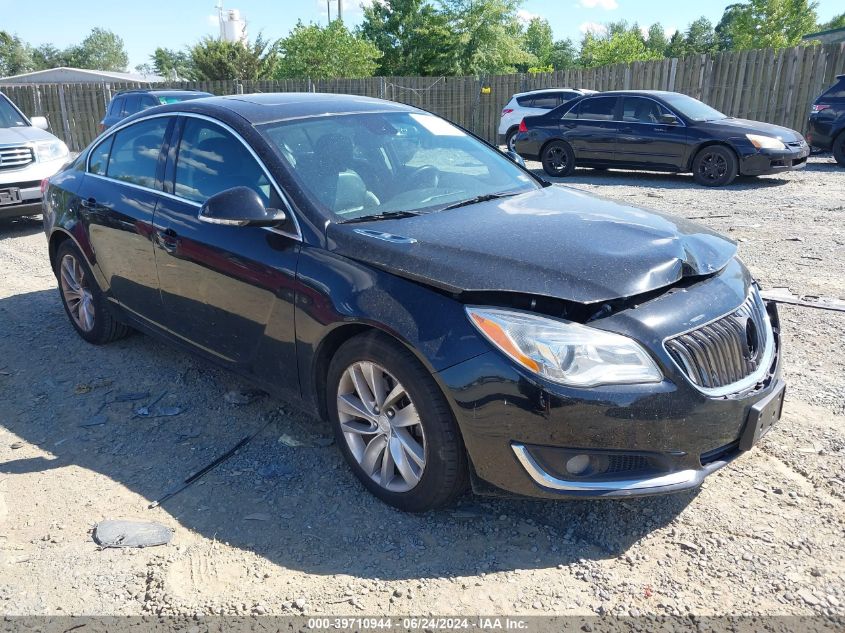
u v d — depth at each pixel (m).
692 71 17.38
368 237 3.03
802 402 3.86
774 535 2.82
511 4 38.06
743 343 2.85
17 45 93.44
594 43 56.12
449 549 2.82
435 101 22.11
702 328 2.73
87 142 21.86
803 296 5.50
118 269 4.41
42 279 6.75
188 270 3.75
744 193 10.56
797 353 4.50
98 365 4.70
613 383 2.53
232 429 3.82
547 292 2.60
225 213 3.15
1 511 3.12
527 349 2.54
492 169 4.12
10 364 4.75
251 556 2.81
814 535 2.81
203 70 41.09
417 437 2.92
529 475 2.61
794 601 2.49
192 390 4.30
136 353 4.88
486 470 2.70
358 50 35.69
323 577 2.68
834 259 6.52
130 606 2.55
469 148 4.27
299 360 3.25
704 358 2.67
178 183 3.96
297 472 3.39
